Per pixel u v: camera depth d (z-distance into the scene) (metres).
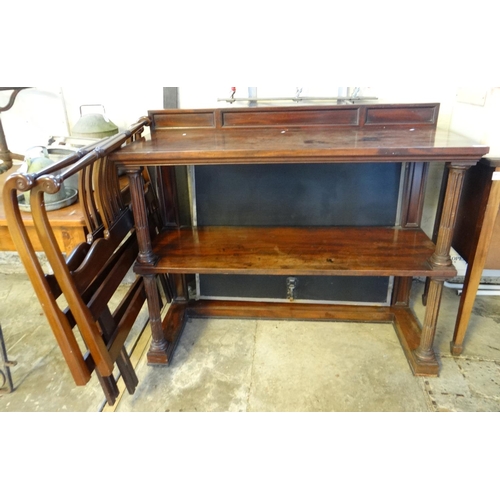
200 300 2.15
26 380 1.71
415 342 1.79
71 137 1.90
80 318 1.15
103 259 1.33
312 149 1.28
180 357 1.82
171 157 1.33
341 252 1.62
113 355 1.35
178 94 1.97
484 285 2.23
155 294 1.64
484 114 1.68
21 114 2.18
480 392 1.58
